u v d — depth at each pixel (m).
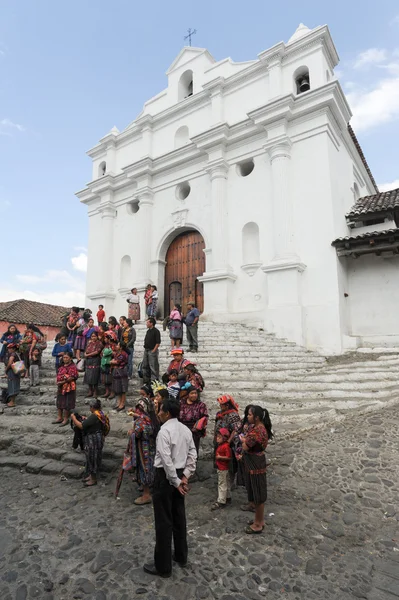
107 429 5.28
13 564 3.40
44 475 5.38
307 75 15.97
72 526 4.02
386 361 10.84
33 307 27.45
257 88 16.94
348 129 16.36
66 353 7.15
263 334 13.73
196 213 17.94
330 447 5.57
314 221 14.21
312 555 3.49
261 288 15.35
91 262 21.66
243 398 7.75
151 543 3.69
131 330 9.16
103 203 21.36
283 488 4.66
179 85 20.28
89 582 3.14
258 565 3.36
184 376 5.38
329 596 2.99
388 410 6.82
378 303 14.18
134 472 4.94
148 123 20.47
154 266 19.06
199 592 3.04
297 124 15.16
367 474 4.84
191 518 4.15
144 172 19.45
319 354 12.86
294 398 7.73
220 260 16.22
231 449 4.43
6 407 8.31
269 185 15.73
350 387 8.34
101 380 8.52
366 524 3.95
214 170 17.02
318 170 14.41
